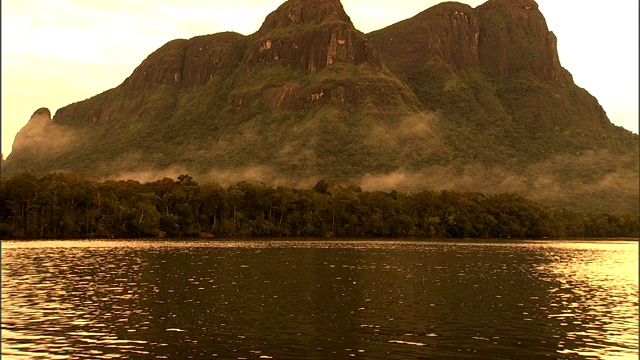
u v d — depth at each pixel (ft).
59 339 136.56
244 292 205.57
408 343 136.56
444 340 140.05
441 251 435.94
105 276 246.68
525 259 371.97
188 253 376.27
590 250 489.26
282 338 139.03
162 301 185.78
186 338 138.41
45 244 465.47
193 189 647.15
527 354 130.11
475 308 181.88
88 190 590.55
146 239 565.94
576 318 168.76
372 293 207.21
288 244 503.61
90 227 578.66
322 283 230.89
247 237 634.84
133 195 630.74
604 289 229.45
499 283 242.58
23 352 126.11
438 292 212.84
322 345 133.49
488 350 132.26
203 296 195.93
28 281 228.63
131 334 141.79
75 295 195.42
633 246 568.82
